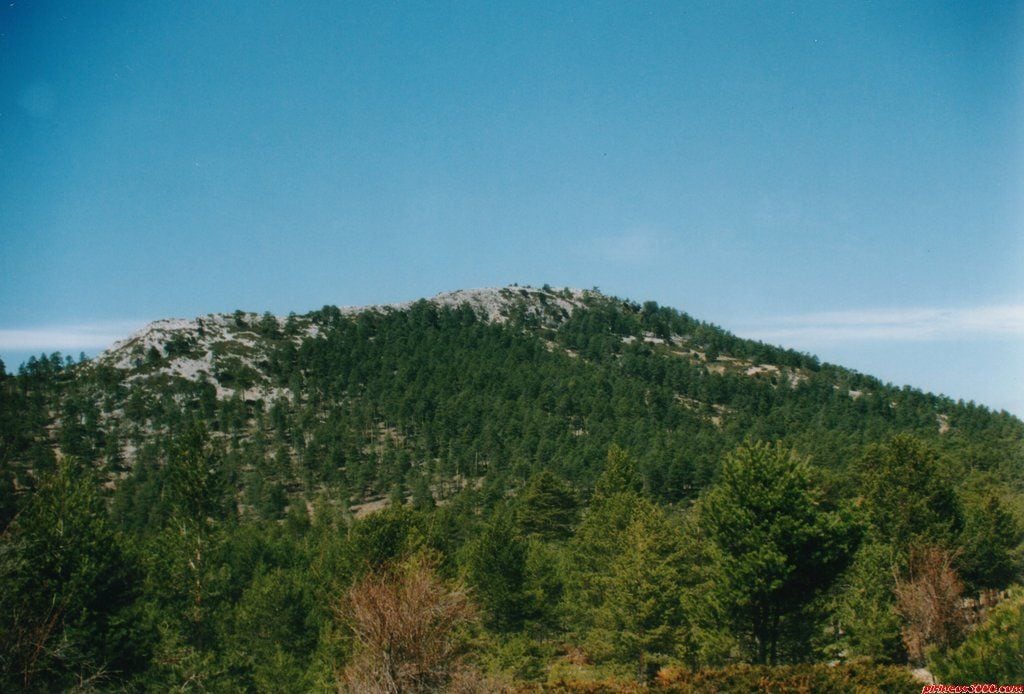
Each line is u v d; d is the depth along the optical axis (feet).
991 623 51.08
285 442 465.88
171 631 106.11
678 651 104.94
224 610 121.39
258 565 159.02
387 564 103.30
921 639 89.45
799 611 85.10
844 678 61.21
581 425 479.82
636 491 204.85
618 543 147.43
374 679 65.72
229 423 478.18
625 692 65.21
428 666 66.95
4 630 71.46
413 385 540.52
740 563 80.18
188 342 623.77
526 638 114.42
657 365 641.81
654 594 110.52
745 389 575.38
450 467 391.04
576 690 67.41
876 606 96.32
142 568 109.50
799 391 584.40
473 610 77.92
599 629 118.73
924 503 132.87
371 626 67.87
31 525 84.28
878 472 165.27
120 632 88.17
